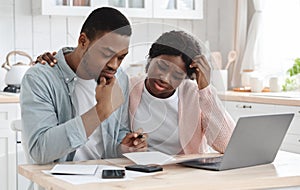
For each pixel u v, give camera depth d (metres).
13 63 4.72
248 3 5.38
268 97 4.18
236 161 1.98
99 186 1.68
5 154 4.03
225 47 5.49
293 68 4.80
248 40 5.19
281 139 2.11
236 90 4.93
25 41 4.76
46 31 4.83
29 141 2.04
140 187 1.66
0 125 4.01
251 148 2.00
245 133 1.94
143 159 2.04
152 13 4.91
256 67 5.18
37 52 4.80
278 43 5.15
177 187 1.69
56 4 4.55
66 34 4.90
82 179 1.79
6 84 4.46
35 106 2.05
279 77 4.79
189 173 1.90
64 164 2.04
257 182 1.79
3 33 4.69
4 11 4.68
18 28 4.73
